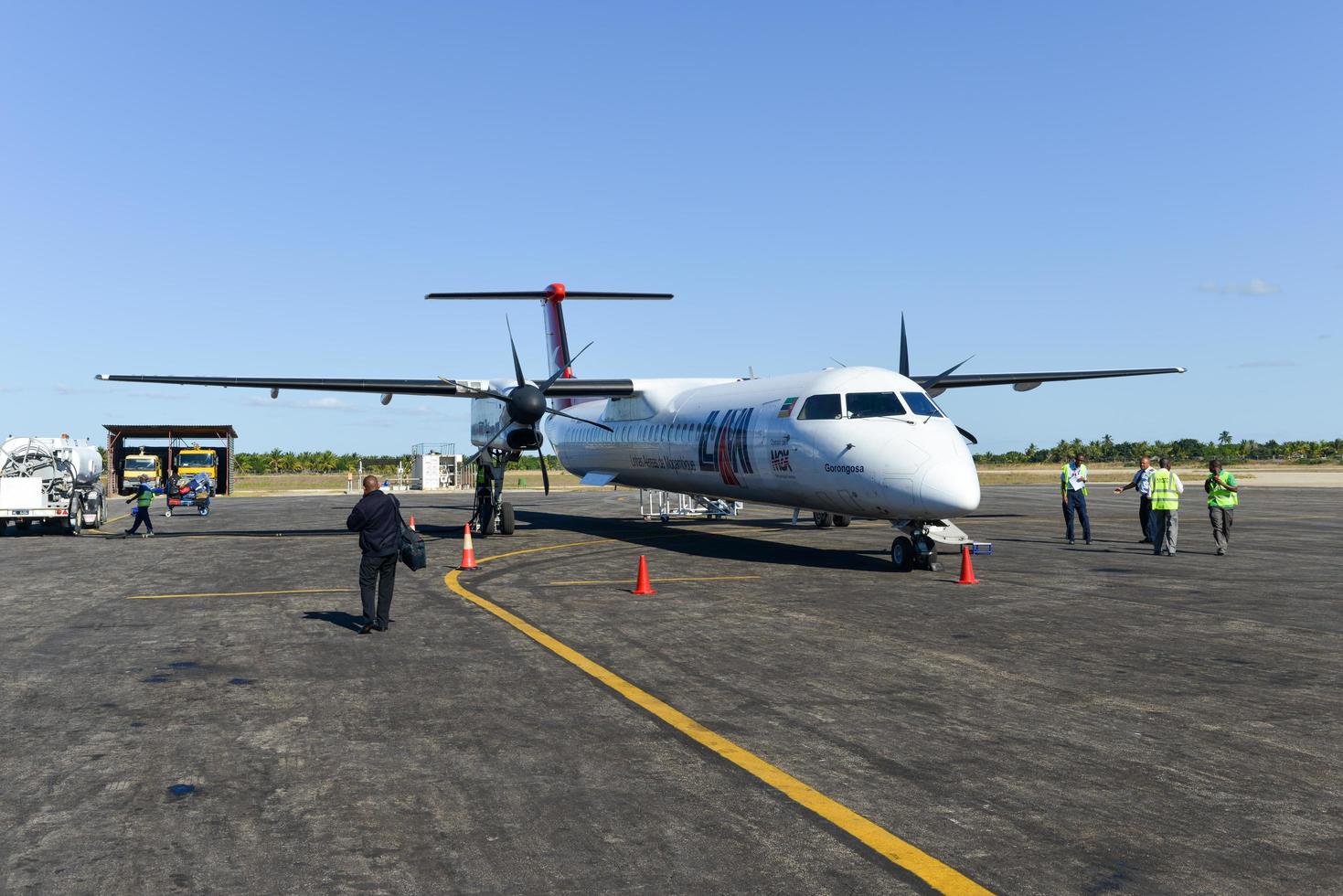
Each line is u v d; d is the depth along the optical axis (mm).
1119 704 7266
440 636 10031
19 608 12164
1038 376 25469
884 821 4918
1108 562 16719
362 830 4824
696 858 4473
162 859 4477
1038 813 5027
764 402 17656
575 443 26906
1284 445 124938
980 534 22734
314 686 7898
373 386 21562
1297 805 5125
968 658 8898
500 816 5000
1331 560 17203
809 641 9727
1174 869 4328
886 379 15797
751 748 6184
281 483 77312
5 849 4590
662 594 12992
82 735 6496
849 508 15633
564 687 7840
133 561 17859
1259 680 8031
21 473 24609
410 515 31875
